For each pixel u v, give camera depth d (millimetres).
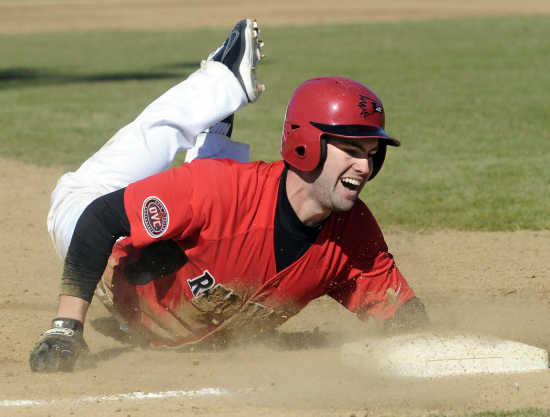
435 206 33625
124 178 20641
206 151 23562
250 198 15375
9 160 45000
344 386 14789
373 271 16609
